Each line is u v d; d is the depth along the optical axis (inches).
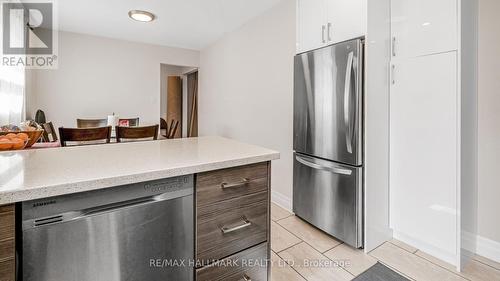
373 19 72.0
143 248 33.7
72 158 40.8
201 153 45.6
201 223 38.6
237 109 152.3
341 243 80.5
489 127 67.9
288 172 110.2
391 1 77.0
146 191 33.4
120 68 180.7
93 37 170.4
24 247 26.1
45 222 27.0
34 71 154.3
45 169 33.1
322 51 81.8
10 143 48.6
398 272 65.2
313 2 87.1
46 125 108.2
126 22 144.3
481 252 70.3
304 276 64.4
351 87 73.3
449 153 65.6
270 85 120.9
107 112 178.2
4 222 24.9
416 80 71.9
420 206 73.0
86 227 29.4
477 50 68.9
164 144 56.7
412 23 72.0
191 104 248.4
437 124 67.9
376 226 77.2
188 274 38.1
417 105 72.0
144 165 35.9
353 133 73.7
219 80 175.5
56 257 27.9
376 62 73.9
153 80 193.0
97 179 29.0
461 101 63.1
